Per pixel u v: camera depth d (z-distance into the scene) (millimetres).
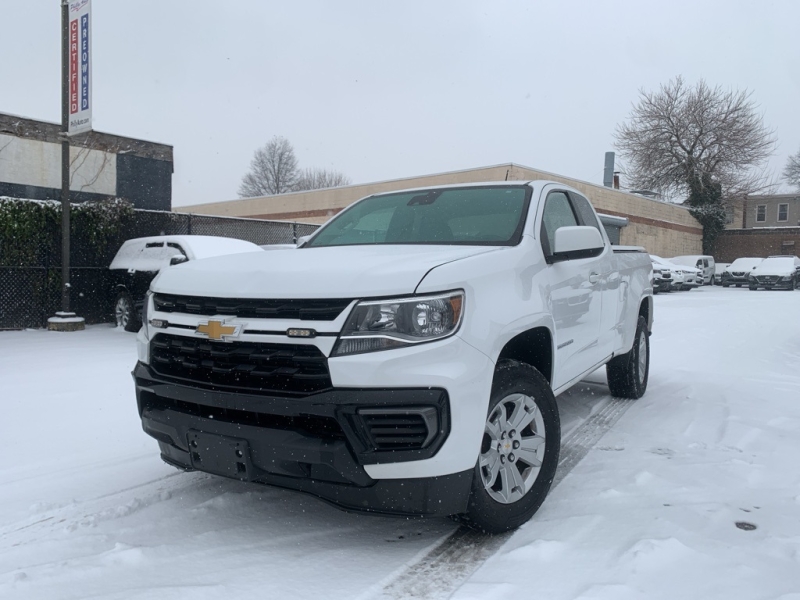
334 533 3098
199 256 9703
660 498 3449
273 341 2666
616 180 43344
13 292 10977
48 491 3627
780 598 2410
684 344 9961
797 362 8258
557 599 2418
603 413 5379
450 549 2896
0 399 5770
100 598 2492
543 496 3205
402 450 2549
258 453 2674
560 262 3775
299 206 34875
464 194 4207
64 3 10633
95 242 11867
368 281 2643
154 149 15516
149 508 3406
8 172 13070
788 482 3705
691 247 41562
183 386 2883
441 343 2627
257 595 2516
